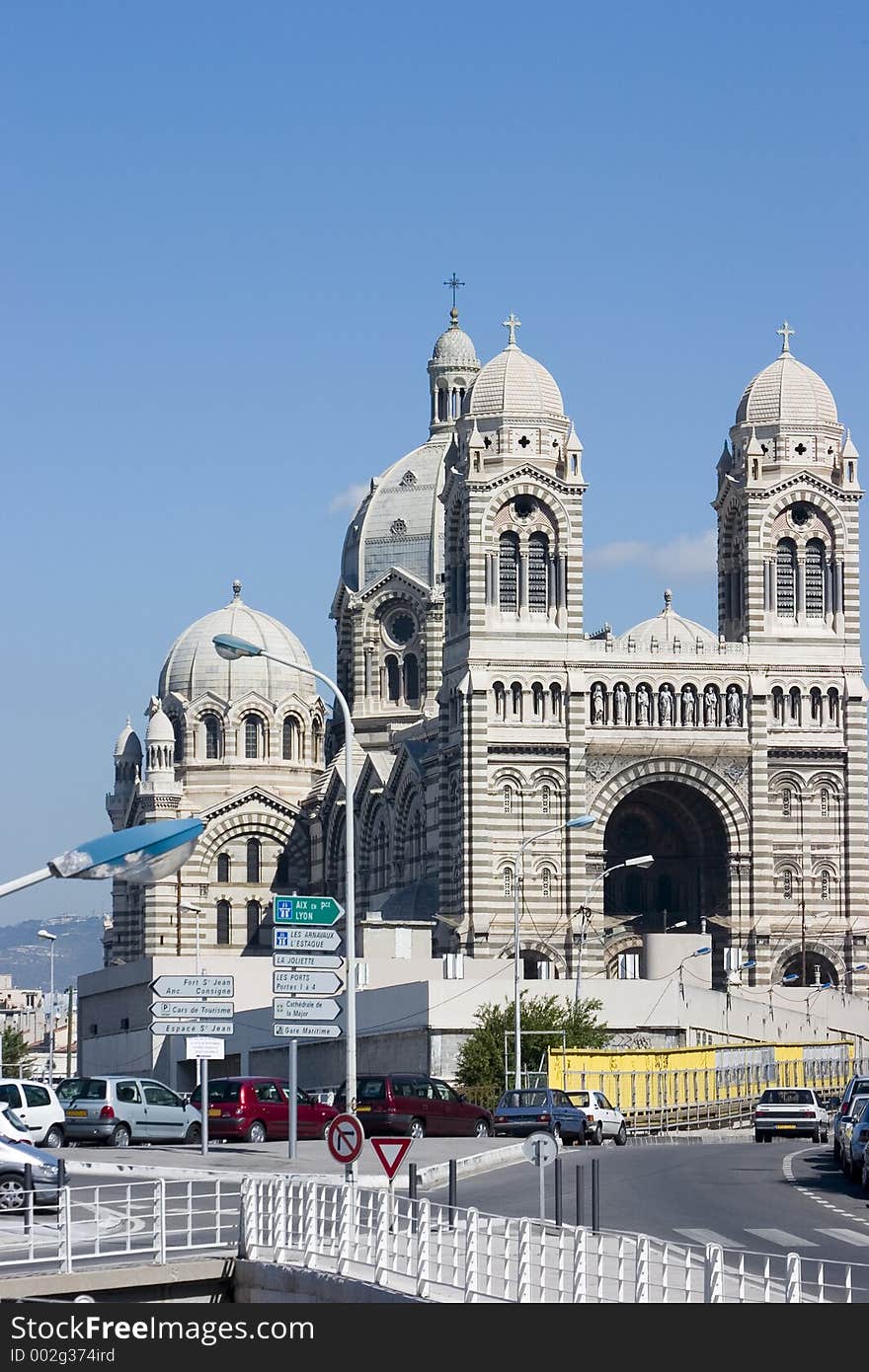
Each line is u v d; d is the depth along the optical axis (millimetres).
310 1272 111125
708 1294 93938
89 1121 198750
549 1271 109125
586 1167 181000
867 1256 121312
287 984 154000
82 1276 111750
